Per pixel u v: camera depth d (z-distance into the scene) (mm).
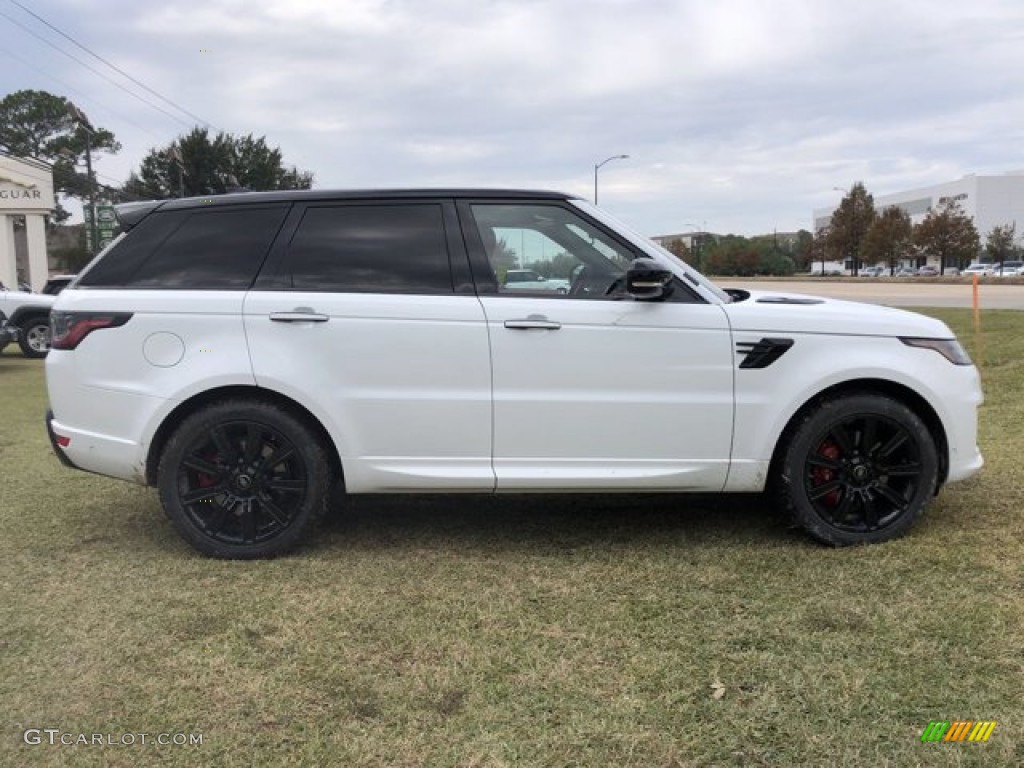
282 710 2771
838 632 3205
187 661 3088
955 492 4879
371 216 4109
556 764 2475
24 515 4879
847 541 4094
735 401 4008
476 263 4047
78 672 3016
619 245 4102
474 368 3941
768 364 4004
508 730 2643
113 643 3230
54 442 4129
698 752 2514
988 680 2838
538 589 3699
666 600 3549
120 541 4410
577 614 3436
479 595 3643
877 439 4109
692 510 4848
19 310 14641
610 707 2756
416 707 2777
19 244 41406
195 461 4023
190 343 3957
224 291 3996
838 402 4043
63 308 4074
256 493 4055
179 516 4051
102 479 5715
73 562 4094
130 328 3963
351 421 3959
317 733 2645
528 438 3979
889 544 4086
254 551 4074
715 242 89438
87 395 4012
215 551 4086
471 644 3193
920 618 3291
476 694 2848
